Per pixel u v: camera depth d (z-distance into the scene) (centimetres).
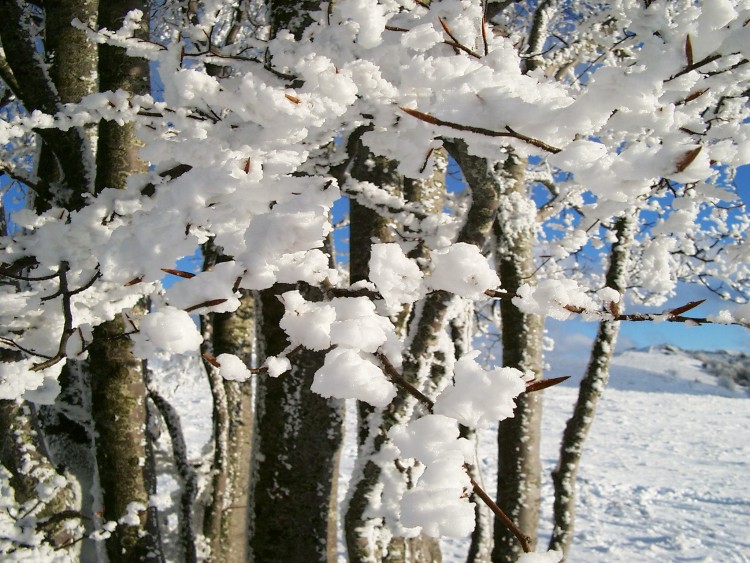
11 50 290
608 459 1472
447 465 85
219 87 121
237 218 112
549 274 562
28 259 166
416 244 236
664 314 99
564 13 491
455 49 135
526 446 357
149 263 108
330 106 118
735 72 106
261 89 114
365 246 311
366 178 306
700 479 1290
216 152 127
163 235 107
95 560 379
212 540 448
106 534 293
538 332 358
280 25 246
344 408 289
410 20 149
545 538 902
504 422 364
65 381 417
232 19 375
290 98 113
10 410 316
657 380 3134
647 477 1302
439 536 80
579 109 85
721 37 89
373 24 125
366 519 254
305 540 277
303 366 277
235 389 478
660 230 128
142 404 307
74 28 317
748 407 2322
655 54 84
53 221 165
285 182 114
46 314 170
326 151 181
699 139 122
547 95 99
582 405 426
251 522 284
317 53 144
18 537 302
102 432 300
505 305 359
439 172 371
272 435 279
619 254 428
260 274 100
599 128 90
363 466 254
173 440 412
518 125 88
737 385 3042
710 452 1573
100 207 152
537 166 568
